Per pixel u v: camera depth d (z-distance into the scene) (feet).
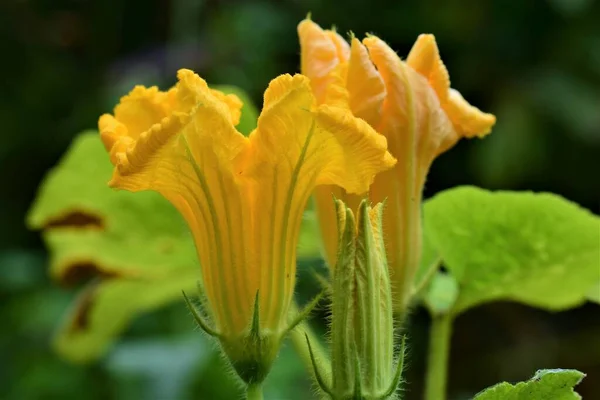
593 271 2.94
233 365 2.62
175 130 2.49
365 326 2.56
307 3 6.34
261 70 6.24
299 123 2.53
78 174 3.35
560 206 2.89
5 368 5.15
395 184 2.72
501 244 2.93
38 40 7.23
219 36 6.34
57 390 4.86
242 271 2.61
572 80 5.96
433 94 2.73
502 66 6.03
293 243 2.63
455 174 6.02
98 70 6.99
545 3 5.90
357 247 2.56
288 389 4.47
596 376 5.93
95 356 3.71
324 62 2.67
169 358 4.31
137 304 3.54
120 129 2.61
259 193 2.59
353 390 2.56
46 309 5.36
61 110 7.01
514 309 6.27
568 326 6.22
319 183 2.61
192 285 3.47
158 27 7.00
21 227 6.79
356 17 6.27
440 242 2.94
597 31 5.96
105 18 6.98
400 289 2.75
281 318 2.63
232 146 2.56
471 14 6.07
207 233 2.61
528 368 5.99
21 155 6.91
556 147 5.95
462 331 6.29
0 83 7.04
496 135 5.85
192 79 2.52
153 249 3.36
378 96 2.67
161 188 2.60
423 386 5.80
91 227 3.36
